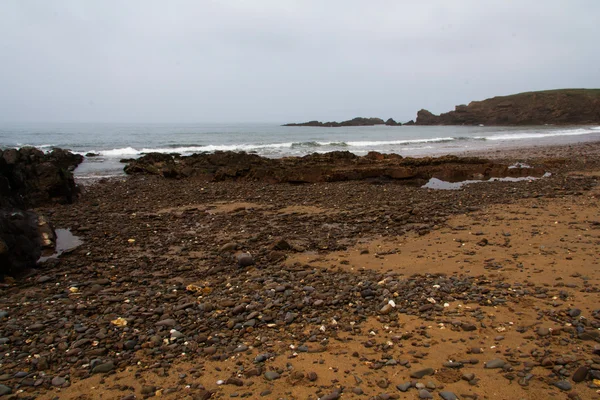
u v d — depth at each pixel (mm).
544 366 4832
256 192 20266
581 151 39375
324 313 6758
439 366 4965
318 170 24281
